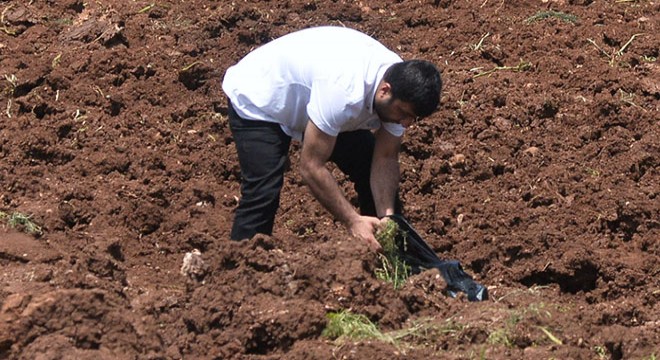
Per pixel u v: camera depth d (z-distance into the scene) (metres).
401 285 7.73
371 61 7.27
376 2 12.62
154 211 9.22
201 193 9.52
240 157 7.88
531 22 12.25
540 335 7.27
